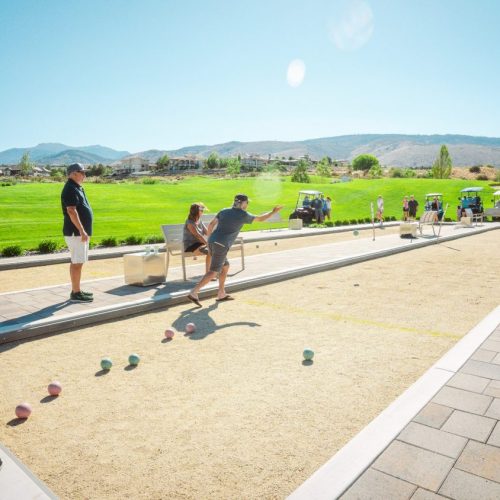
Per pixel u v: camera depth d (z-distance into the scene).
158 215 29.84
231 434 3.40
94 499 2.68
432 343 5.54
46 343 5.66
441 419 3.36
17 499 2.57
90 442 3.32
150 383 4.39
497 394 3.77
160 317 6.81
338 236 21.62
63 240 18.08
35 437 3.41
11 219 24.98
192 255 9.06
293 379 4.43
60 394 4.17
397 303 7.65
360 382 4.35
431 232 22.34
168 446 3.25
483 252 14.87
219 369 4.73
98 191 43.66
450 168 102.94
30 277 10.68
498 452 2.93
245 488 2.75
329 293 8.45
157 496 2.70
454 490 2.57
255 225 27.16
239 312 7.06
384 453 2.94
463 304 7.59
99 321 6.56
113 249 15.29
